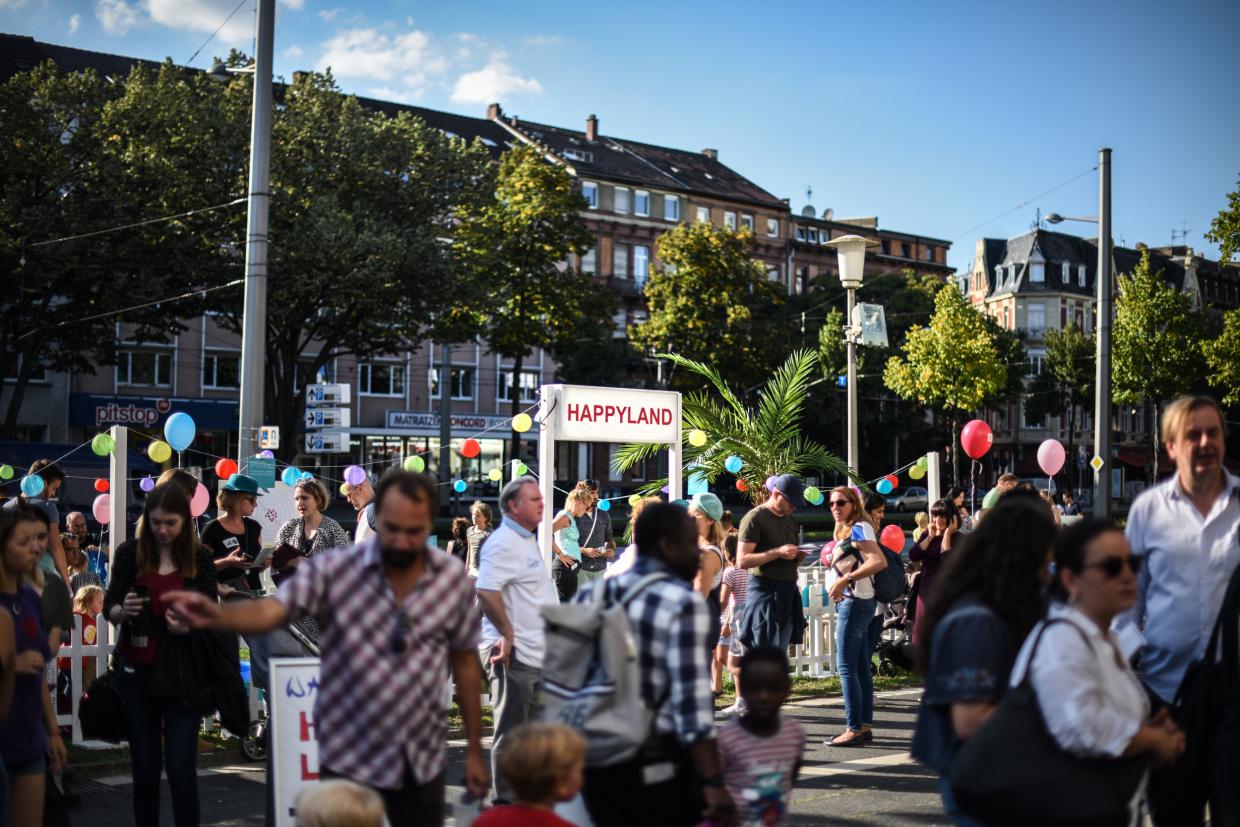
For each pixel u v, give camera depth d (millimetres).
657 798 4297
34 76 35000
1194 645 4957
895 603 12805
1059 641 3652
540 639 6914
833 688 12164
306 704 6410
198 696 6078
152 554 6219
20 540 5395
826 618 13148
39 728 5398
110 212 34188
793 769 4852
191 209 35375
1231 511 4980
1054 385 76500
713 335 54500
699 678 4246
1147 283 54062
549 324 48312
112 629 9578
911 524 44094
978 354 56875
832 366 61688
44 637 5555
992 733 3645
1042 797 3580
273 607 4207
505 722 6914
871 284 71688
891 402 65500
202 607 4086
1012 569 3891
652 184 76188
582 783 4184
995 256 97938
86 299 36844
